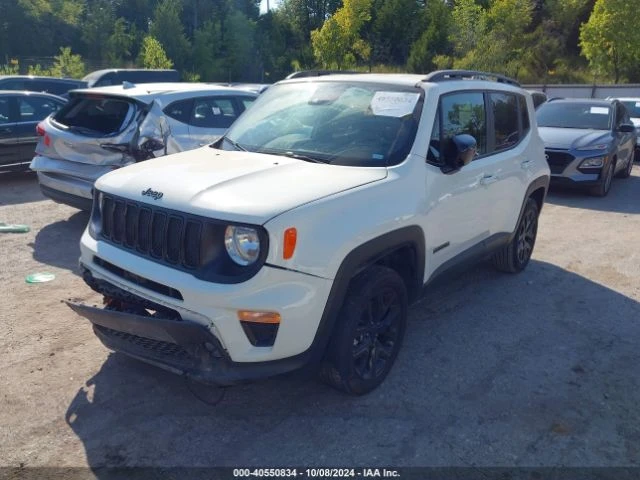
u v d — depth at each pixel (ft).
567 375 13.64
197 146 23.43
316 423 11.44
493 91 16.97
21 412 11.48
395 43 168.25
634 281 20.12
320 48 135.44
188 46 161.68
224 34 167.32
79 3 171.73
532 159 18.89
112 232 11.84
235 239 9.98
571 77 140.15
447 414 11.90
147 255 11.03
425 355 14.33
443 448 10.84
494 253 17.81
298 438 10.98
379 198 11.74
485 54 127.24
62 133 22.17
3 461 10.11
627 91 87.81
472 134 15.56
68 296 17.15
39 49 156.76
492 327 16.07
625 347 15.16
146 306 11.03
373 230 11.34
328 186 11.22
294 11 205.67
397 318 12.89
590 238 25.44
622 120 38.81
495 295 18.42
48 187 22.93
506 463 10.51
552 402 12.48
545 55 151.53
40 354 13.71
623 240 25.20
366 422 11.51
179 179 11.43
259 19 205.57
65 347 14.07
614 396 12.80
